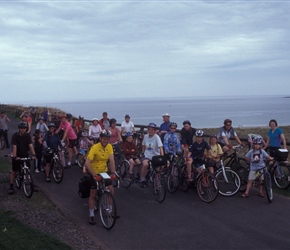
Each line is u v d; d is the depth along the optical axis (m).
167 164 9.05
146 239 6.48
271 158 8.83
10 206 8.45
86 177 7.39
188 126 11.08
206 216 7.64
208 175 8.69
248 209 8.07
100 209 7.27
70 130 13.38
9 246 6.02
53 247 6.00
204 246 6.11
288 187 9.64
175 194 9.50
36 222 7.40
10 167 13.15
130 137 10.54
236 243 6.21
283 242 6.22
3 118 18.47
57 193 9.71
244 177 9.50
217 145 9.66
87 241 6.44
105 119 15.31
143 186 10.20
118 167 10.68
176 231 6.82
